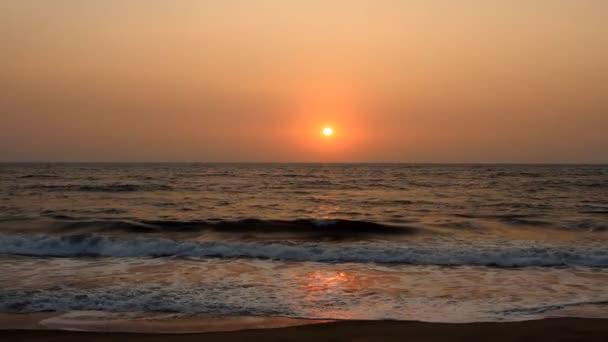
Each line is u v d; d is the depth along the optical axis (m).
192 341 6.25
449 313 7.46
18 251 12.66
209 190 37.56
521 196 32.25
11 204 25.11
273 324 6.96
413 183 49.44
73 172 76.75
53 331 6.59
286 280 9.65
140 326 6.85
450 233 16.14
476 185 45.38
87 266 10.91
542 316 7.27
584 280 9.73
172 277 9.81
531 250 12.29
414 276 10.09
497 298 8.35
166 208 24.36
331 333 6.51
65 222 17.44
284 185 45.31
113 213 21.75
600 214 21.89
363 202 28.58
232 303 7.98
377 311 7.59
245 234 15.94
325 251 12.38
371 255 12.04
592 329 6.58
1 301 7.89
